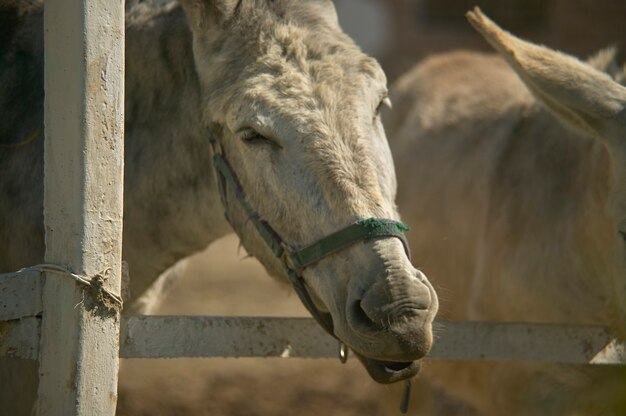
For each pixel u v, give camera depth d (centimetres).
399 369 483
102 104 451
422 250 909
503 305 766
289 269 512
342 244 474
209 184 600
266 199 511
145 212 618
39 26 634
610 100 632
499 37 654
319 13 553
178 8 628
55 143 457
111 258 459
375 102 521
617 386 654
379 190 489
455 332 586
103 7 448
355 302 462
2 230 604
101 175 454
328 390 1128
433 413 973
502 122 880
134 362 1190
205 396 1084
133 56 618
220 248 1756
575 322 711
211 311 1330
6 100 620
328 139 489
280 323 546
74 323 452
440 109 983
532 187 771
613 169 632
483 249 802
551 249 725
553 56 662
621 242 604
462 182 873
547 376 710
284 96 501
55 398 461
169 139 605
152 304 689
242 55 530
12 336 464
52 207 461
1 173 607
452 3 2503
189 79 596
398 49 2484
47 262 465
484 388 809
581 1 2366
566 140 758
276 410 1056
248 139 512
